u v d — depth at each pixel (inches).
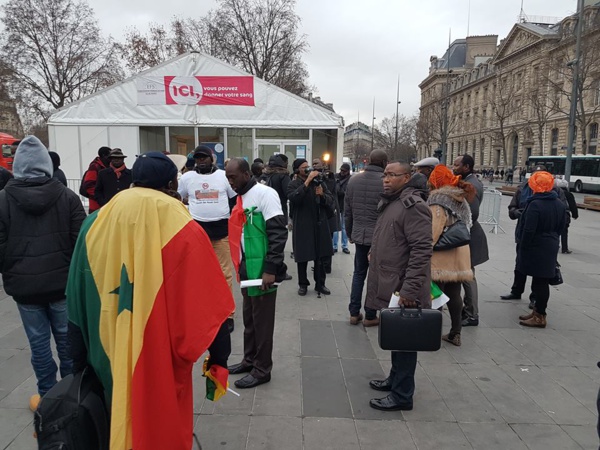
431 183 162.4
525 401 128.9
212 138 530.0
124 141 517.3
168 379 67.9
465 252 159.9
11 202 107.7
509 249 367.6
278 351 159.9
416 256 116.5
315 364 150.0
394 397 122.9
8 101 1332.4
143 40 1320.1
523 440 110.3
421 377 142.9
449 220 155.7
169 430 68.0
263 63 1449.3
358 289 187.5
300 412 120.3
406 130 2407.7
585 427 116.4
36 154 108.5
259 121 525.0
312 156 541.3
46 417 66.9
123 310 66.7
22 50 1284.4
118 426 65.3
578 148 1715.1
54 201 110.3
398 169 126.0
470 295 187.8
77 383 69.9
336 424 115.0
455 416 120.3
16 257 108.1
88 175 252.8
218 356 78.2
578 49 839.1
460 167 186.2
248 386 133.0
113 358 67.8
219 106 520.4
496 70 2432.3
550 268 181.8
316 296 226.1
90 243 70.3
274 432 110.9
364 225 181.8
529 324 188.7
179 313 68.8
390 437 110.0
